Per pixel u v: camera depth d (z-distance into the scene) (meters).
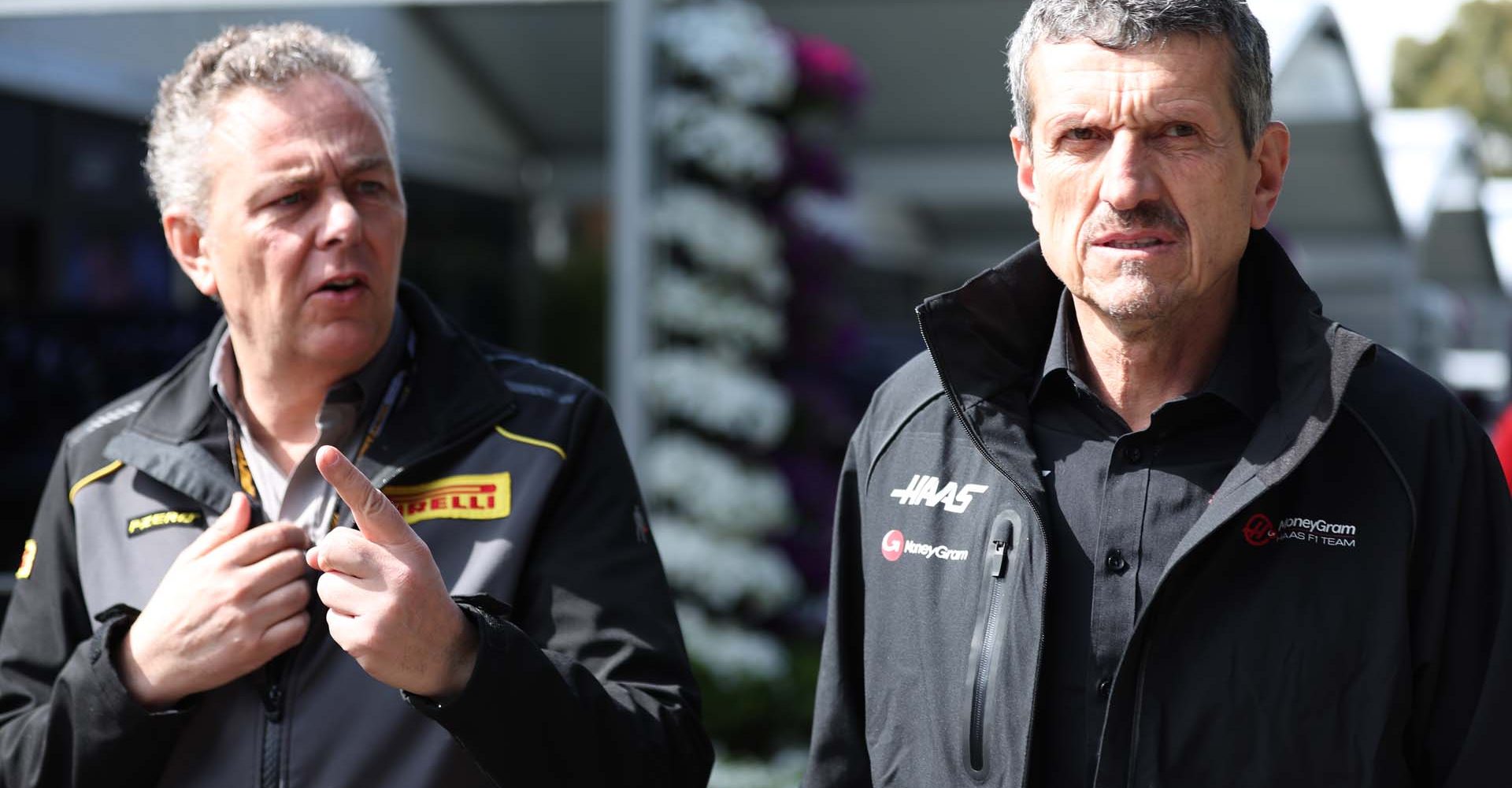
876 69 14.49
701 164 11.27
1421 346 24.55
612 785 3.48
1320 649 3.05
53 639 3.83
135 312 11.68
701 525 11.13
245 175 3.71
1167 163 3.12
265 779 3.57
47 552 3.92
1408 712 3.08
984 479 3.50
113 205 11.72
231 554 3.48
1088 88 3.12
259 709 3.62
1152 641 3.12
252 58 3.79
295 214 3.74
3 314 11.41
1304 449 3.03
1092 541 3.29
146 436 3.91
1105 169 3.13
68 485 3.97
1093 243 3.18
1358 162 18.47
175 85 3.96
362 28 12.05
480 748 3.34
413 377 3.94
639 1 11.23
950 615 3.44
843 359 12.42
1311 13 14.12
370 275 3.79
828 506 12.02
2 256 11.48
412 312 4.12
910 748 3.45
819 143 11.99
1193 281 3.15
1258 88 3.18
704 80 11.34
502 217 13.85
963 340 3.50
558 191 14.12
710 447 11.36
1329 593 3.08
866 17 13.05
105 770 3.48
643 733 3.55
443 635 3.31
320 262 3.72
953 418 3.64
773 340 11.51
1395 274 22.06
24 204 11.56
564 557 3.78
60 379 11.48
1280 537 3.14
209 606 3.44
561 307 13.73
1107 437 3.38
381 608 3.24
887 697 3.54
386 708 3.61
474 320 13.55
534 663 3.39
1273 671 3.06
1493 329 34.16
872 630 3.62
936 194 18.89
